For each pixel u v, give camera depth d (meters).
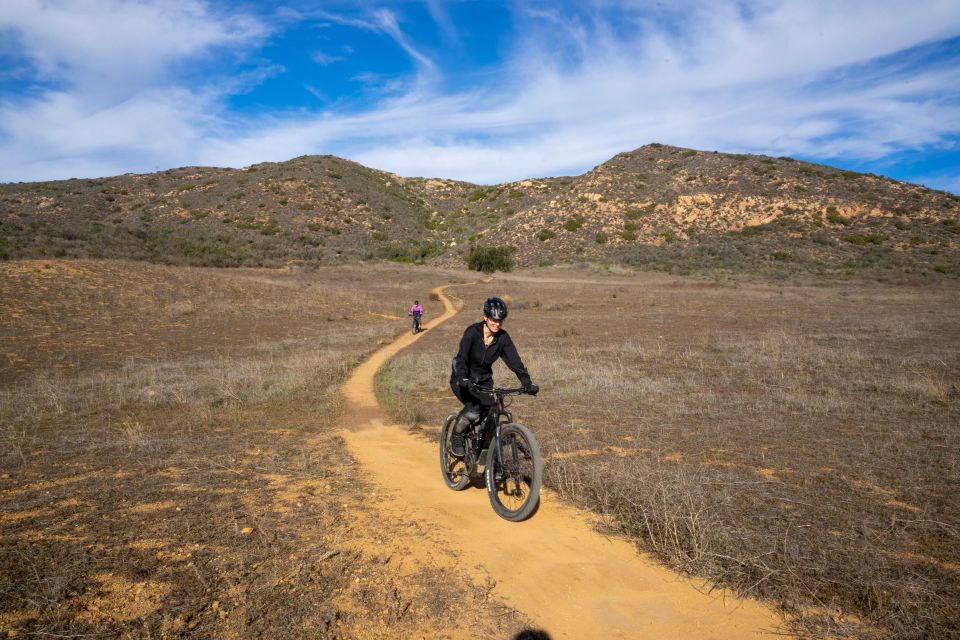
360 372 12.80
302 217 80.88
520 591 3.22
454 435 4.84
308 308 29.55
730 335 17.75
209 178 97.00
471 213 103.12
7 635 2.55
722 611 3.04
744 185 72.19
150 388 10.09
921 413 7.64
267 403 9.05
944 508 4.34
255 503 4.45
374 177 114.62
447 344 17.86
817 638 2.76
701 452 5.95
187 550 3.54
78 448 6.10
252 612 2.85
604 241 65.94
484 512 4.49
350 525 4.08
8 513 4.11
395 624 2.82
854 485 4.88
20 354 15.23
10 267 26.86
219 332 21.09
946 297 31.95
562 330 19.86
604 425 7.23
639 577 3.42
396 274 54.81
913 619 2.87
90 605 2.85
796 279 44.69
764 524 4.06
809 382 10.02
